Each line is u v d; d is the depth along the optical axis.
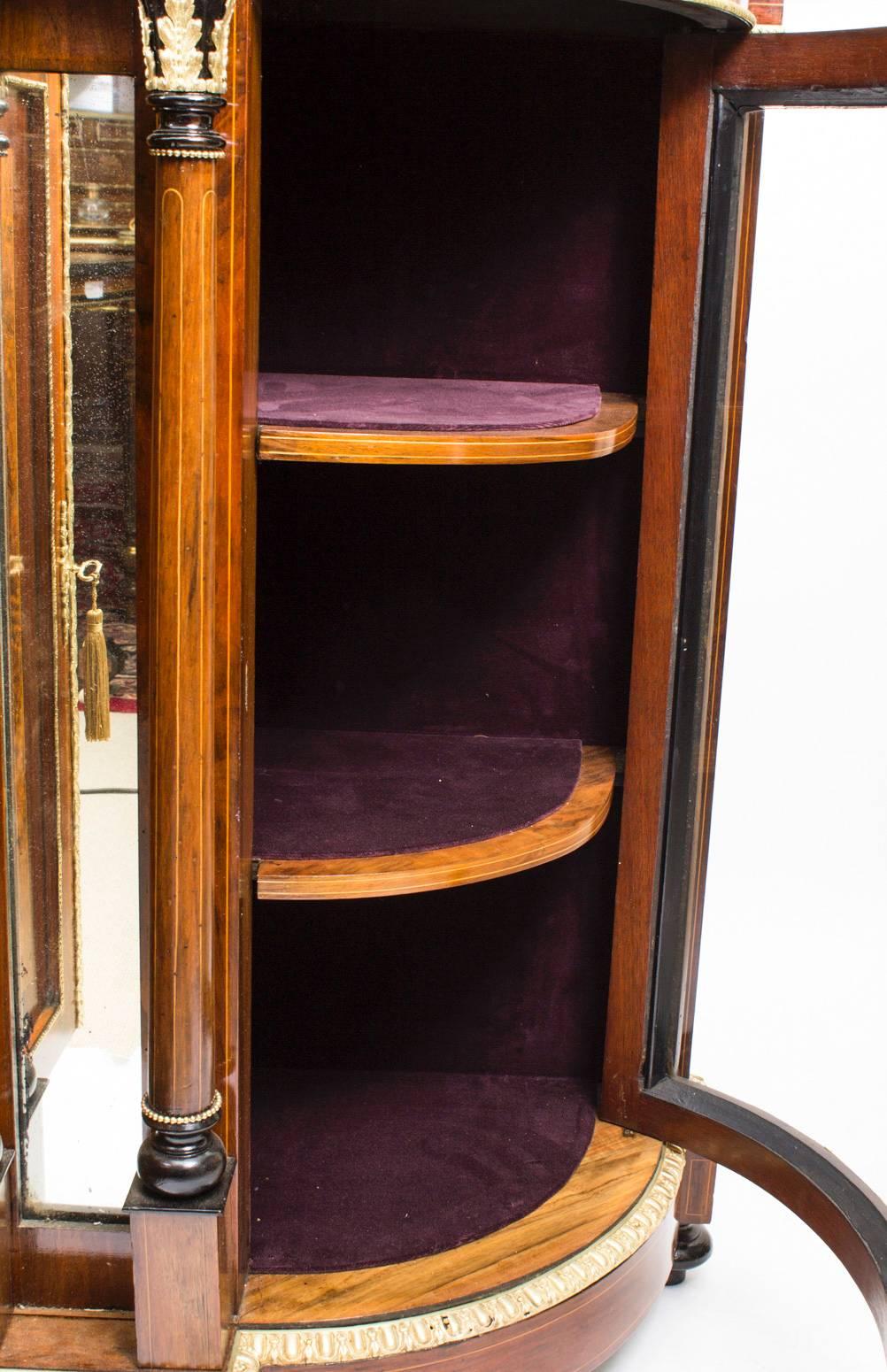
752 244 1.50
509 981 1.88
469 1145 1.73
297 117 1.62
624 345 1.68
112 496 1.27
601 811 1.57
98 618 1.29
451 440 1.27
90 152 1.20
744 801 1.62
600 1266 1.53
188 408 1.14
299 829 1.47
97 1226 1.42
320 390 1.52
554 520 1.73
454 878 1.40
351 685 1.79
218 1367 1.37
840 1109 1.59
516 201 1.63
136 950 1.36
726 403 1.55
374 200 1.64
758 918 1.63
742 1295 1.77
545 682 1.78
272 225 1.65
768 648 1.56
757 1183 1.68
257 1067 1.91
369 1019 1.90
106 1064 1.39
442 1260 1.52
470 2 1.41
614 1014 1.75
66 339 1.25
